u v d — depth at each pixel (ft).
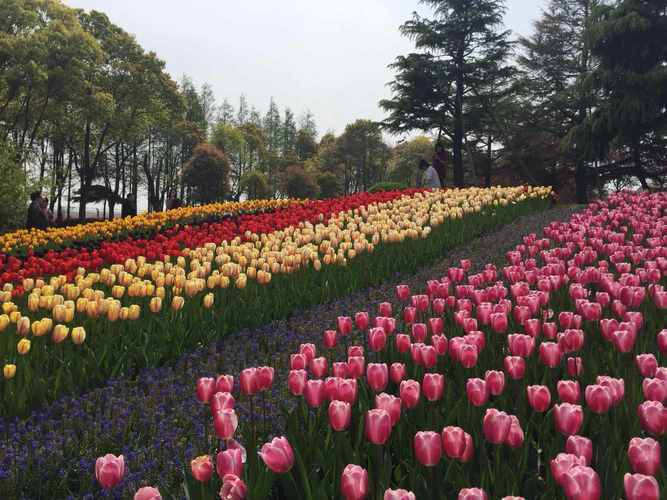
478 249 35.70
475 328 13.82
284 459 7.26
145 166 216.54
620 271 21.85
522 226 44.96
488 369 12.73
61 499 10.23
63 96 146.82
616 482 7.74
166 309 20.68
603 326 12.96
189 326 19.51
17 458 10.83
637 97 95.35
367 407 10.17
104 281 23.50
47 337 17.97
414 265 30.78
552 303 18.45
